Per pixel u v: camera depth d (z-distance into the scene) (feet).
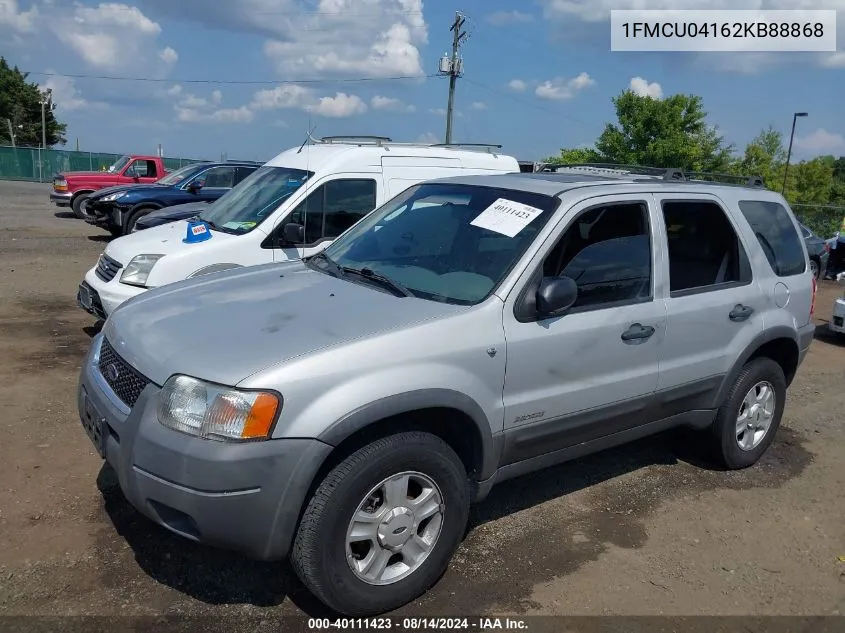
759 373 16.26
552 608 11.26
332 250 15.05
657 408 14.42
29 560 11.52
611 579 12.16
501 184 14.35
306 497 10.03
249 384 9.57
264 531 9.66
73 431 16.37
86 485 13.98
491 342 11.41
